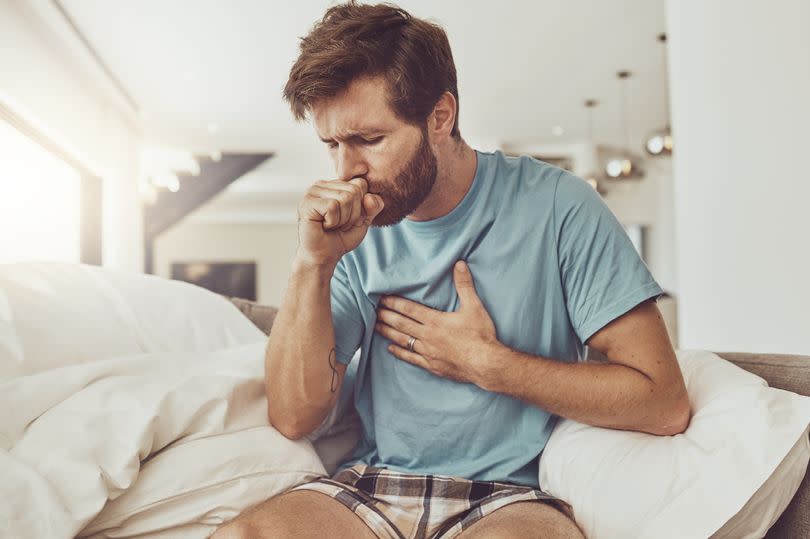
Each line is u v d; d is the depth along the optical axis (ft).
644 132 25.68
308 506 3.31
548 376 3.50
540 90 20.97
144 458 3.18
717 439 3.20
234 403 3.62
